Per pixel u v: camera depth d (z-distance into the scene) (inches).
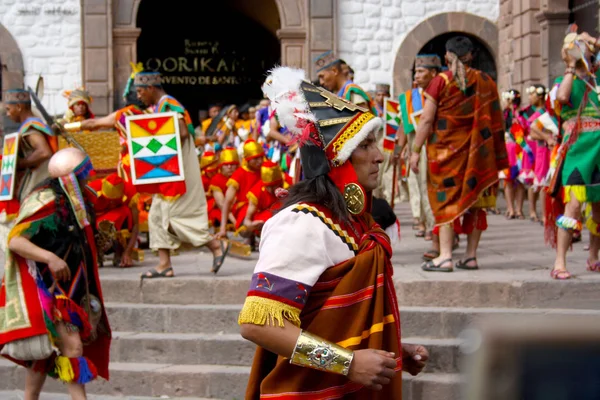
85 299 159.8
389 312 89.4
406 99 322.3
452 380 181.9
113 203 268.5
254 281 84.7
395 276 223.0
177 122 234.8
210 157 354.6
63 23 666.8
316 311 87.0
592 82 214.7
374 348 85.6
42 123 224.7
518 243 314.2
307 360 82.4
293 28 673.0
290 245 85.0
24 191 225.5
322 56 240.5
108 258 304.2
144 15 955.3
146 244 339.6
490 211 476.4
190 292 225.5
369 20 679.7
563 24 556.7
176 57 931.3
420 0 681.6
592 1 522.0
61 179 157.3
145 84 245.3
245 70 940.6
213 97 989.2
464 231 239.5
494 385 30.6
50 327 153.3
